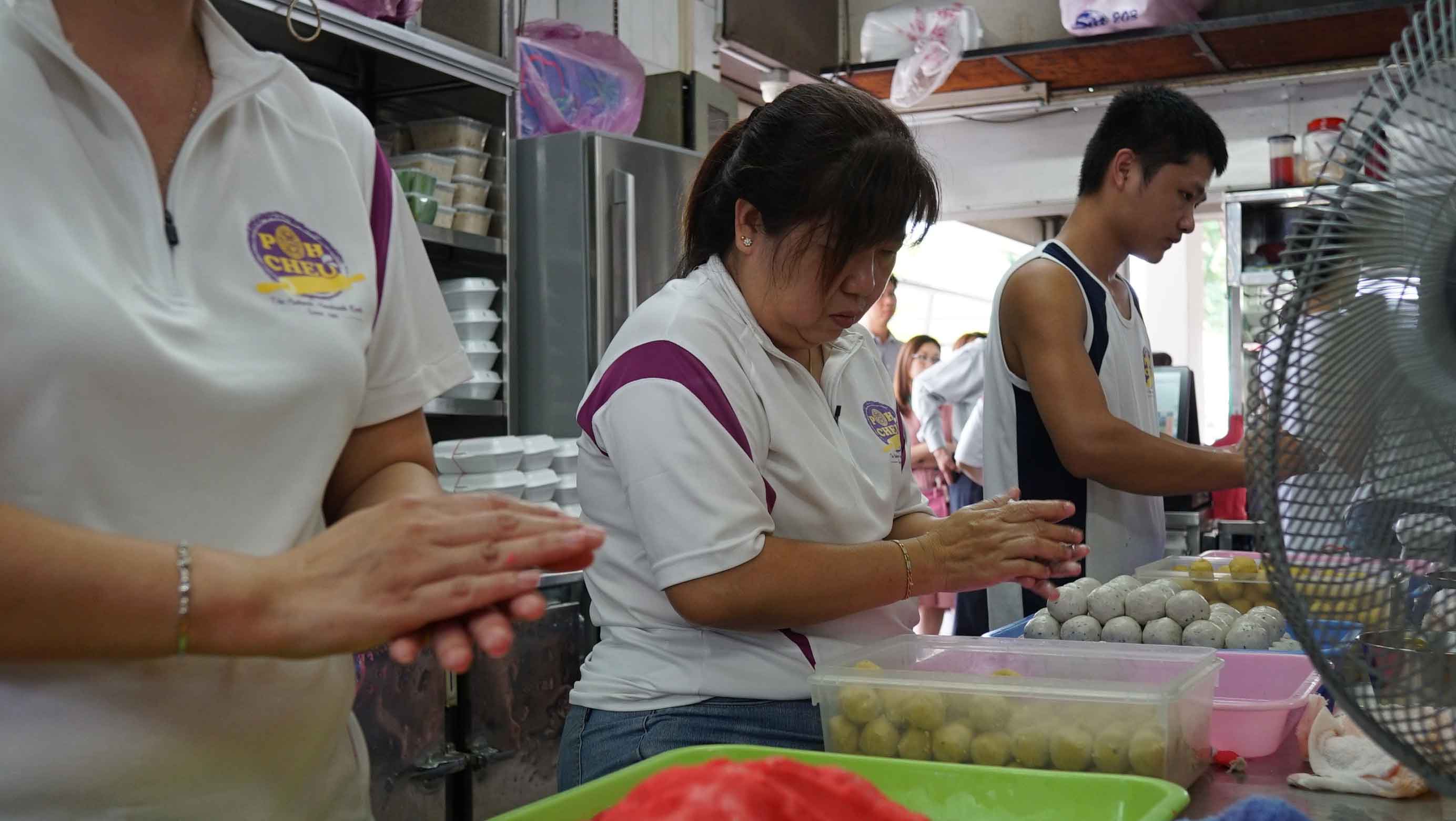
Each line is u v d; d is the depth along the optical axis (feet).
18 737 2.58
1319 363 2.41
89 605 2.37
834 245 4.28
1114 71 17.66
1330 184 2.43
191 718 2.77
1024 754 3.53
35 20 2.71
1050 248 7.43
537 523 2.60
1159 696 3.41
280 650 2.49
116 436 2.66
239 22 8.62
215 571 2.47
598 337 10.89
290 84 3.26
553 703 8.70
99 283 2.65
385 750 7.49
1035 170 19.20
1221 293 26.13
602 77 11.93
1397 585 2.41
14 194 2.61
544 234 11.10
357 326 3.15
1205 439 26.12
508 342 10.51
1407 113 2.37
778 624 4.26
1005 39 18.19
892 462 5.12
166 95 2.98
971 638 4.40
